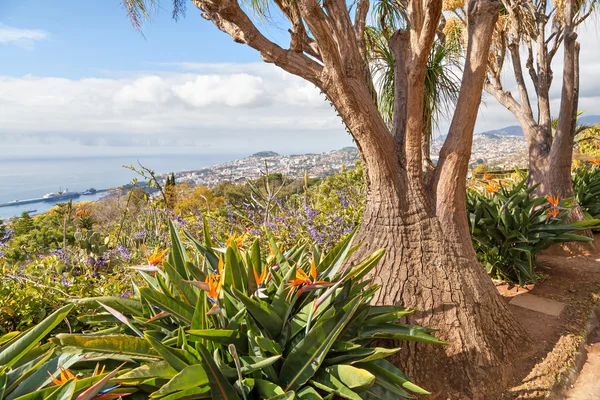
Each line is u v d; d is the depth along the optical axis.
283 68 3.08
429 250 2.97
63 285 2.98
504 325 2.96
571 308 3.74
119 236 4.46
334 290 2.10
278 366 2.03
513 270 4.41
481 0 2.94
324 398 1.79
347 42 2.97
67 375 1.44
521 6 6.74
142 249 4.05
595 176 7.56
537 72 6.96
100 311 2.84
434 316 2.78
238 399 1.68
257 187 5.19
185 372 1.63
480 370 2.63
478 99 3.03
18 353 1.57
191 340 1.97
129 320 2.23
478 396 2.51
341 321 1.95
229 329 1.96
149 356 1.87
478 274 3.02
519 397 2.52
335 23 2.96
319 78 2.97
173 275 2.11
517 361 2.85
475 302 2.88
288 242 4.52
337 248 2.53
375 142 3.03
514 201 4.72
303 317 2.10
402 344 2.68
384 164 3.07
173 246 2.47
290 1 3.15
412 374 2.58
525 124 6.93
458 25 6.82
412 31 2.95
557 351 2.99
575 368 2.88
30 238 5.02
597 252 5.53
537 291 4.16
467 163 3.09
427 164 4.79
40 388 1.56
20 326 2.73
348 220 4.98
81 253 3.82
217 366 1.67
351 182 6.95
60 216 5.35
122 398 1.76
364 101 2.98
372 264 2.47
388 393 2.08
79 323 2.88
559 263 5.06
